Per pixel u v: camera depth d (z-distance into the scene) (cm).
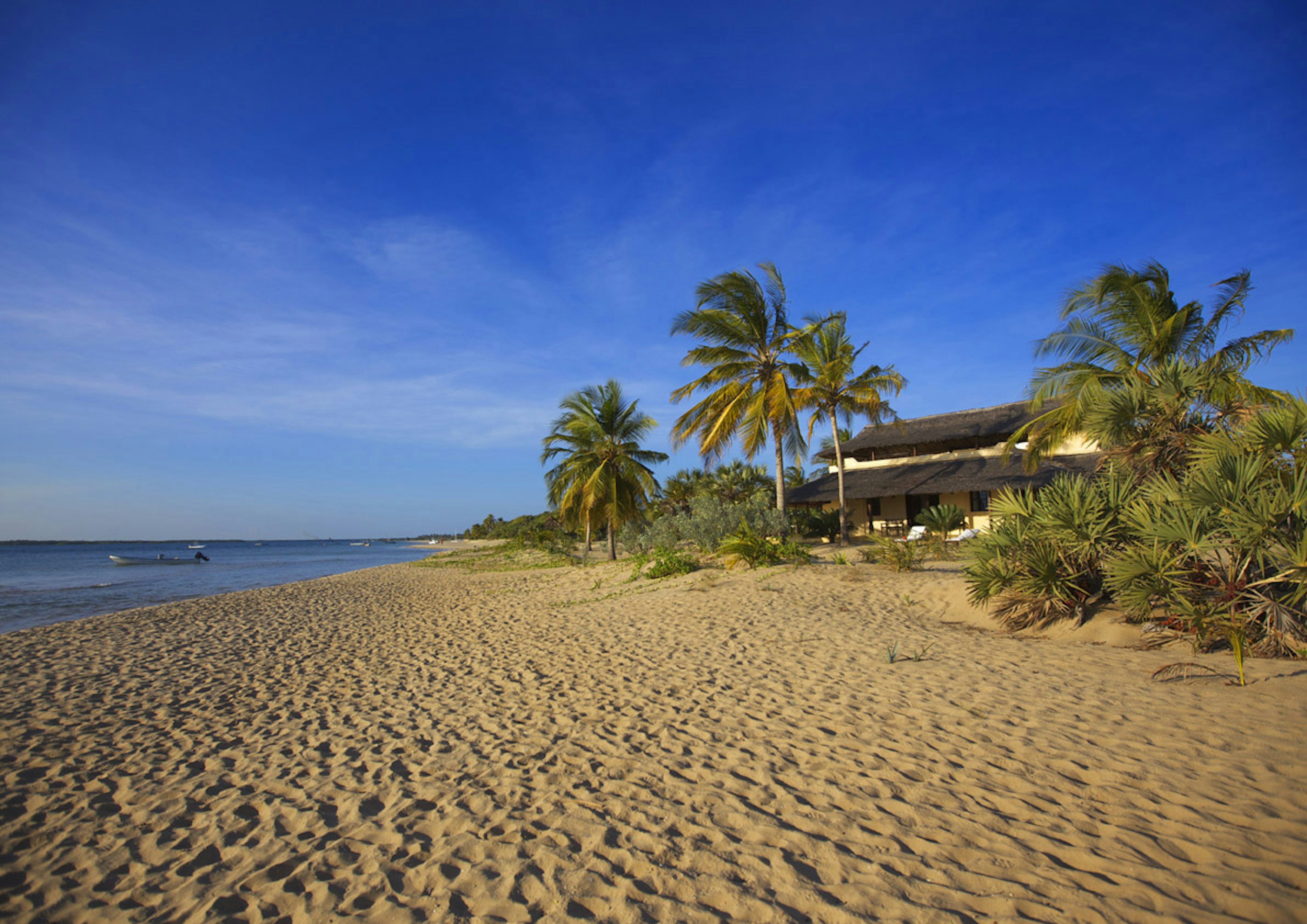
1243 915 254
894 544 1375
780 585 1236
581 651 862
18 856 354
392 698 678
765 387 2002
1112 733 449
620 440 2616
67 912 299
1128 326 1356
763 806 376
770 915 271
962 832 334
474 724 566
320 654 956
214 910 296
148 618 1403
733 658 757
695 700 599
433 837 358
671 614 1084
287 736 556
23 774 478
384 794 422
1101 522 755
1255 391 1080
